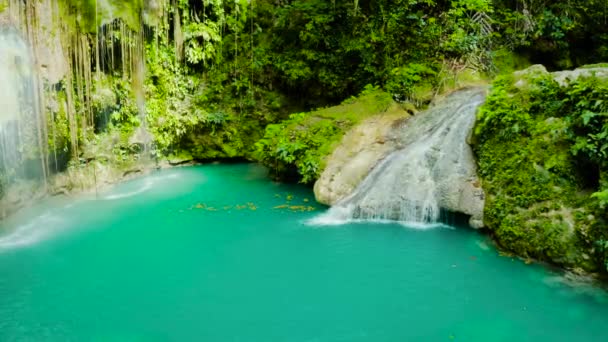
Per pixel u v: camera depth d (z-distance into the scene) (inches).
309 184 410.0
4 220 319.3
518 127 284.2
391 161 353.7
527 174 270.5
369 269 260.2
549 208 255.9
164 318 217.9
